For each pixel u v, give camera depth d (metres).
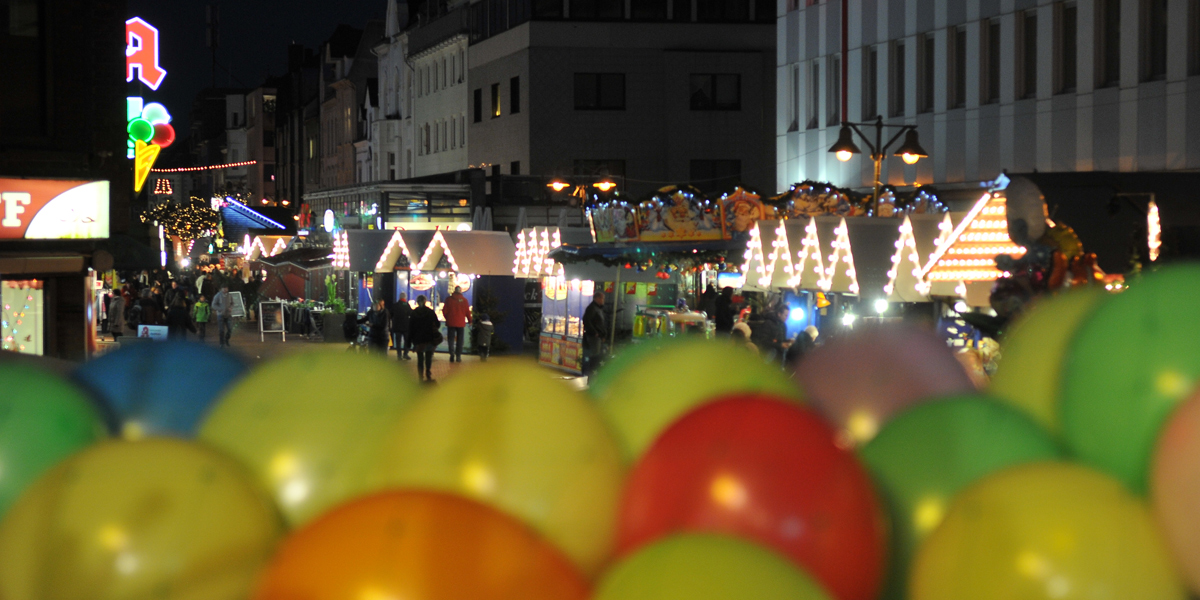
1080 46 23.72
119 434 3.69
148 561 2.60
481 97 55.97
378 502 2.32
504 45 53.06
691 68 50.78
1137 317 3.38
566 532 2.75
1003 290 7.61
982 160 26.34
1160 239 14.62
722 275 23.69
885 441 3.22
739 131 51.09
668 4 50.81
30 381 3.52
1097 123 23.30
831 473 2.72
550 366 25.80
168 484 2.71
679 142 50.81
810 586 2.24
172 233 78.69
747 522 2.64
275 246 43.81
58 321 17.31
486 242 29.23
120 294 30.30
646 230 19.97
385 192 44.53
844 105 28.83
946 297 13.64
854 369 4.03
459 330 26.75
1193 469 2.90
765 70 51.16
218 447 3.14
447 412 2.90
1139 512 2.80
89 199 17.38
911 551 2.99
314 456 3.17
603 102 50.78
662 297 24.64
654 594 2.17
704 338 3.85
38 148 16.94
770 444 2.74
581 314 24.42
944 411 3.24
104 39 19.55
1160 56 22.05
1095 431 3.33
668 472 2.75
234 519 2.72
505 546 2.27
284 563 2.29
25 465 3.30
